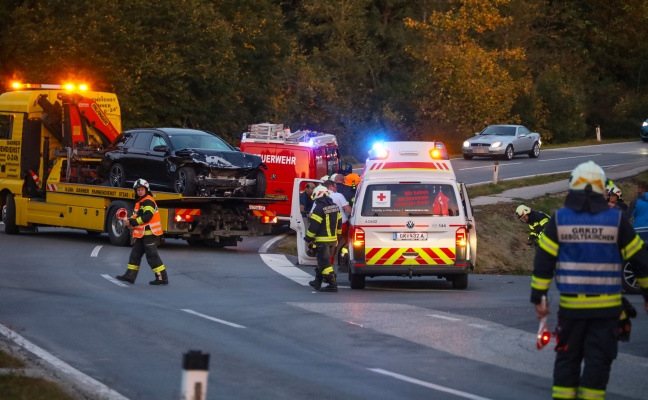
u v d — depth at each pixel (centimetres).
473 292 2709
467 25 10319
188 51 7500
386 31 11550
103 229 3838
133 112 6906
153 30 7331
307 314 2164
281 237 4484
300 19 11188
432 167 2888
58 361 1606
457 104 9962
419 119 10075
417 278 3203
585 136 12038
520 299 2495
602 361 1154
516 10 11494
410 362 1644
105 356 1664
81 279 2777
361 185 2753
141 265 3177
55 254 3441
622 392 1445
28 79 6481
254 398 1370
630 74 13438
